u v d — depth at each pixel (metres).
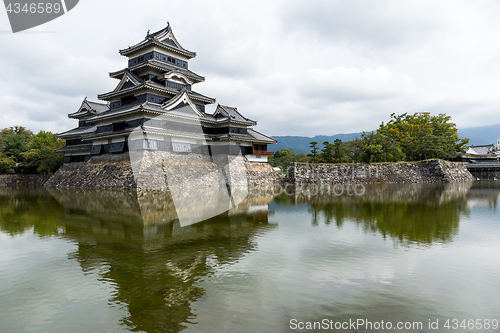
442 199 26.16
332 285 7.43
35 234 12.46
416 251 10.38
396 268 8.69
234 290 7.07
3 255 9.68
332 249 10.57
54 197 26.52
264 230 13.49
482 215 17.83
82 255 9.69
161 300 6.57
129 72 37.56
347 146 58.59
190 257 9.51
